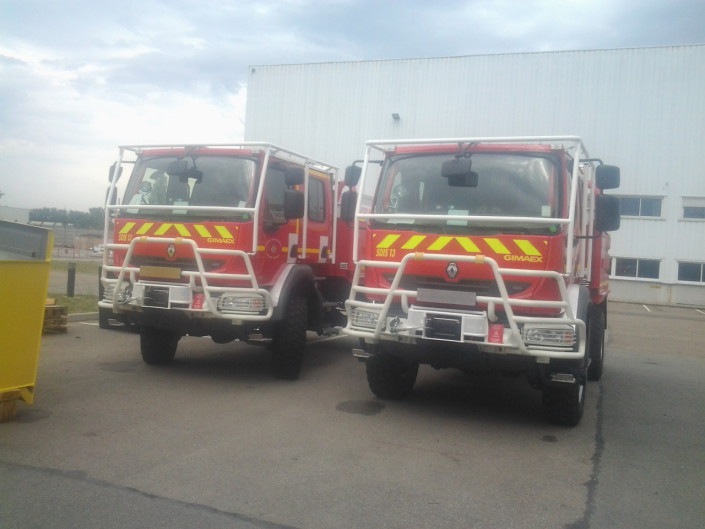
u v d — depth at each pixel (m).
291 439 6.02
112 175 8.62
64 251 48.88
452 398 8.05
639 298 31.39
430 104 30.52
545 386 6.74
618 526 4.42
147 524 4.13
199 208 7.92
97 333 11.61
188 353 10.24
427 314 6.30
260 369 9.25
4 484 4.69
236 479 4.95
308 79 32.16
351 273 10.48
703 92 29.05
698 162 29.33
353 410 7.20
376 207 7.04
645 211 30.81
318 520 4.30
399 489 4.92
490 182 6.67
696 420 7.54
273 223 8.31
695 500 4.96
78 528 4.04
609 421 7.32
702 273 30.33
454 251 6.39
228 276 7.69
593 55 29.58
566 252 6.32
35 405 6.77
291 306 8.52
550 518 4.51
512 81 29.83
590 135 29.83
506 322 6.27
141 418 6.49
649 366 11.62
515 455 5.91
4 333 6.01
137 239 7.98
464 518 4.44
